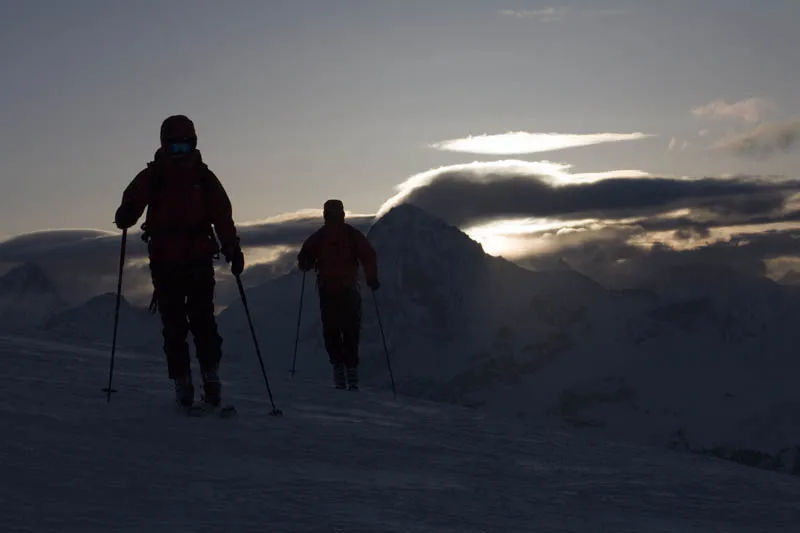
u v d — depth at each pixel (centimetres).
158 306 767
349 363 1386
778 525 450
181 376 751
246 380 1175
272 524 362
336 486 452
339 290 1391
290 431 651
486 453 656
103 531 333
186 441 554
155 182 766
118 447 495
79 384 834
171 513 367
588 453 724
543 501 470
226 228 779
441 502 439
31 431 504
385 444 638
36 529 328
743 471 669
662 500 494
